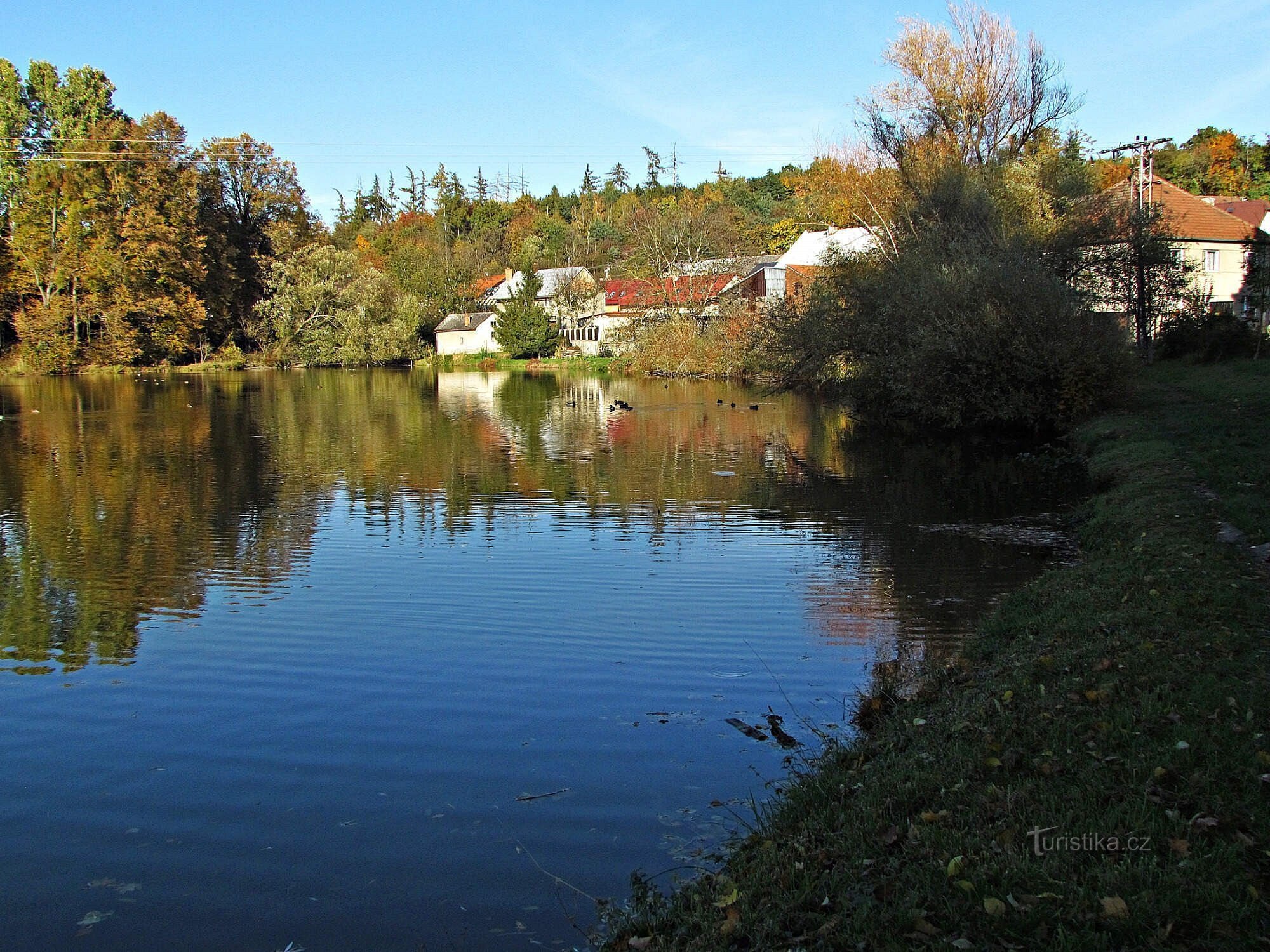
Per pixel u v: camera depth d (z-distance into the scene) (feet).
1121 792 14.94
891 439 83.51
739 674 27.27
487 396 138.31
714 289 191.01
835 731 22.81
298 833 18.79
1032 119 109.09
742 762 21.31
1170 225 103.14
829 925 12.87
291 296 221.66
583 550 43.78
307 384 166.50
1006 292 75.46
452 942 15.03
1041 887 12.76
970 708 20.49
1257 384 77.41
